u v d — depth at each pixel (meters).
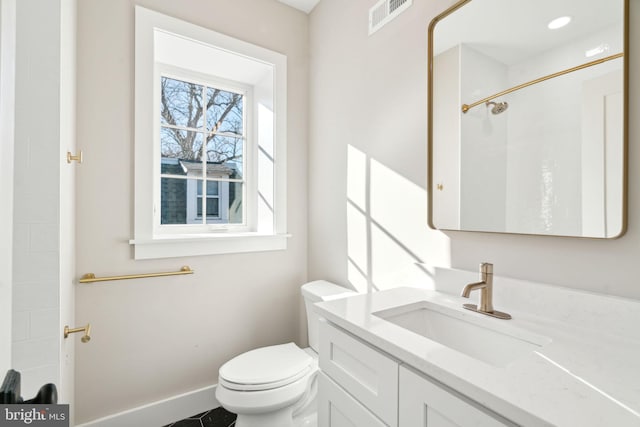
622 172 0.79
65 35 1.06
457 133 1.17
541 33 0.95
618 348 0.73
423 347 0.73
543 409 0.50
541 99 0.94
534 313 0.95
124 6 1.51
